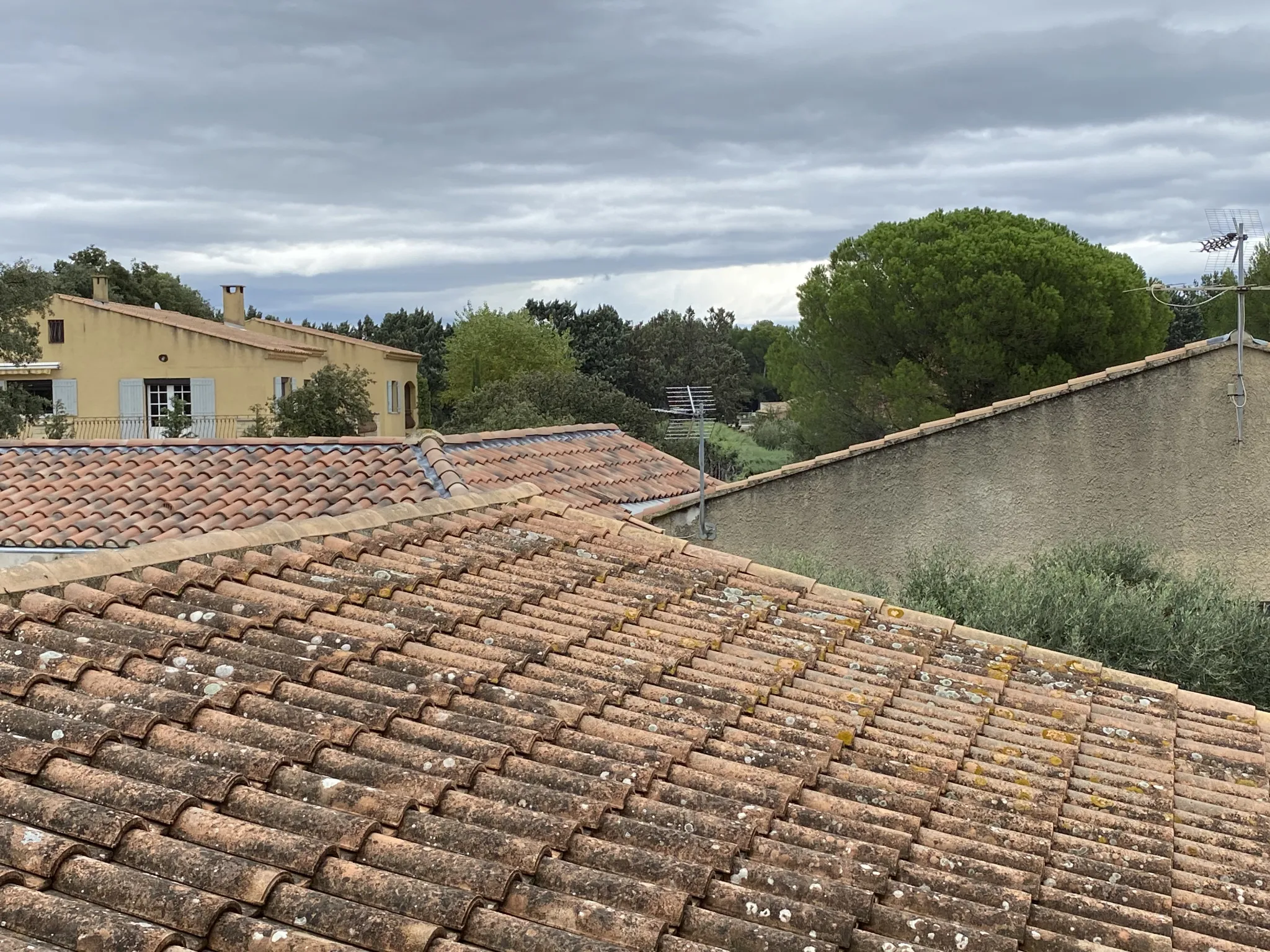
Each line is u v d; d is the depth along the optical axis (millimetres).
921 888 4242
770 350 34938
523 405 34062
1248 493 13211
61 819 3324
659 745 5102
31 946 2758
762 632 7543
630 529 9414
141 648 4793
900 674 7273
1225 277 14172
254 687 4680
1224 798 6359
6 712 3965
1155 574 12578
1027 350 28281
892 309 29438
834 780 5227
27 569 5191
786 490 14180
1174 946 4379
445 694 5062
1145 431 13422
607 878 3684
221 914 3012
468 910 3289
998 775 5898
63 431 34281
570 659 5984
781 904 3791
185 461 13805
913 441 13859
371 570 6719
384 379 48500
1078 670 8344
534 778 4473
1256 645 10891
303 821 3637
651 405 70188
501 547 7996
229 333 38781
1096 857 5141
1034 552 13570
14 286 33938
